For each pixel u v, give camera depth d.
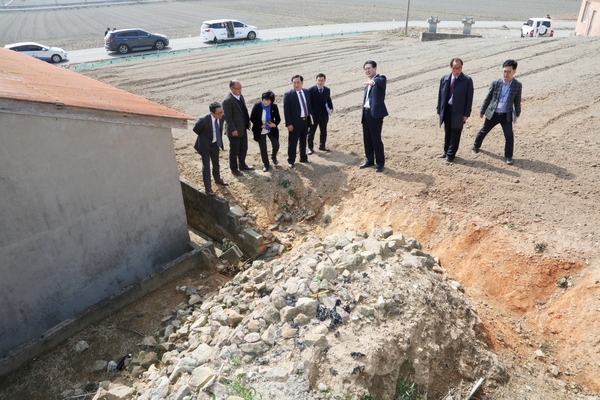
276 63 21.66
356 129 11.41
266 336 4.60
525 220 6.49
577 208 6.64
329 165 9.28
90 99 6.53
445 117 8.26
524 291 5.57
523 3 50.53
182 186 9.24
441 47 21.62
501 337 5.08
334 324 4.54
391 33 31.14
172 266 7.53
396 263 5.47
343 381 4.02
